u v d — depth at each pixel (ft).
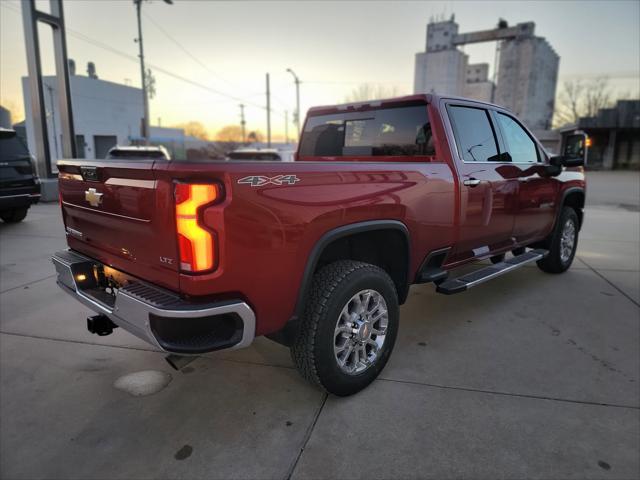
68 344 11.77
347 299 8.51
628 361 10.74
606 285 16.84
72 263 9.17
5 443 7.88
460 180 11.23
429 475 7.02
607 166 130.52
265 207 7.07
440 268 11.55
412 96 11.84
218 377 10.06
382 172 9.06
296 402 9.04
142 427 8.29
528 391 9.39
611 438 7.88
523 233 14.82
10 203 28.27
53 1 44.75
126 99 142.31
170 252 6.86
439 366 10.49
